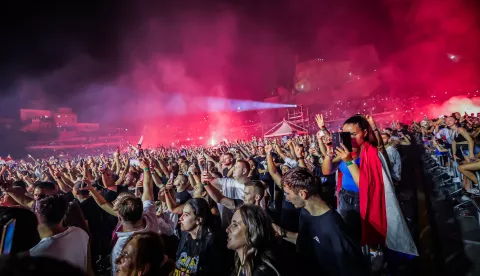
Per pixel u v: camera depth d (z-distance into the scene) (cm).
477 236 505
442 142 1039
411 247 334
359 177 345
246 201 367
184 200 525
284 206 400
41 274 82
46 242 266
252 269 228
